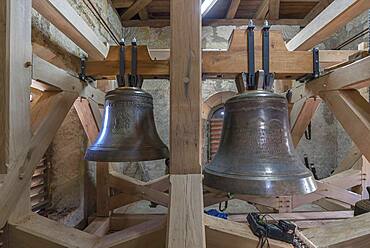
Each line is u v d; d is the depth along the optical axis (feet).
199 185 2.37
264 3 11.30
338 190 7.32
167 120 12.58
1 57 2.60
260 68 3.63
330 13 4.17
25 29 2.90
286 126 3.16
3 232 2.62
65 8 3.84
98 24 8.52
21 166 2.80
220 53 4.01
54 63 5.63
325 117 13.03
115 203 7.47
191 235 2.15
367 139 3.55
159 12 12.44
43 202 6.29
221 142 3.31
